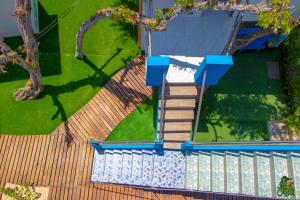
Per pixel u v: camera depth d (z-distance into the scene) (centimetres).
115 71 1587
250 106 1595
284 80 1642
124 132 1507
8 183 1378
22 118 1478
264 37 1560
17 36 1612
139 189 1398
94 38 1627
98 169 1412
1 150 1426
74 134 1470
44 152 1430
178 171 1409
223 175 1381
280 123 1570
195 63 1397
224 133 1547
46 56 1580
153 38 1452
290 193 1281
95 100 1531
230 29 1484
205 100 1593
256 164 1366
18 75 1538
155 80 1283
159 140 1356
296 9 1463
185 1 1123
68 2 1667
